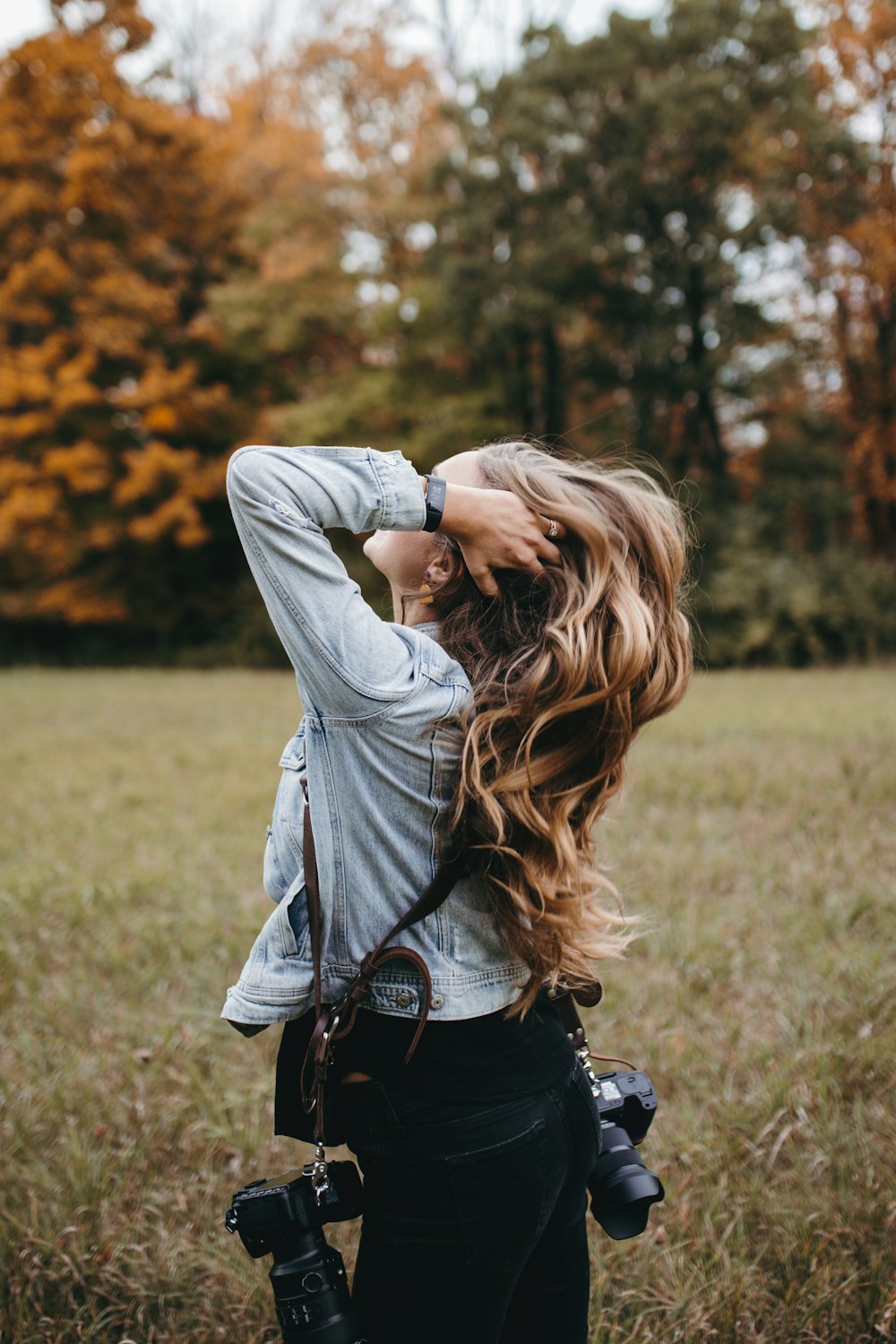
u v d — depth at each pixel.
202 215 20.31
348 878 1.23
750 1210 2.26
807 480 19.59
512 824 1.20
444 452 18.42
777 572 17.53
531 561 1.23
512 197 17.62
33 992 3.55
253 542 1.17
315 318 20.19
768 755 6.87
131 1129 2.70
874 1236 2.17
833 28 17.53
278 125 20.94
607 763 1.25
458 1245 1.20
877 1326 1.91
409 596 1.39
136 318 19.41
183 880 4.62
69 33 18.56
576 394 20.70
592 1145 1.34
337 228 19.83
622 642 1.21
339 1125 1.28
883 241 17.48
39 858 5.07
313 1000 1.30
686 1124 2.57
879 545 19.83
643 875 4.40
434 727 1.20
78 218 19.58
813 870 4.36
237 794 6.45
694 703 10.05
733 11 16.36
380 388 18.70
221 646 21.38
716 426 19.50
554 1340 1.38
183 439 20.64
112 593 21.22
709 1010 3.17
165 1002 3.44
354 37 20.16
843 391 19.77
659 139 16.80
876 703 9.56
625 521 1.29
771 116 16.91
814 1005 3.14
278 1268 1.25
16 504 19.20
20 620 22.64
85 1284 2.16
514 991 1.27
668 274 18.02
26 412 20.44
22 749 8.53
